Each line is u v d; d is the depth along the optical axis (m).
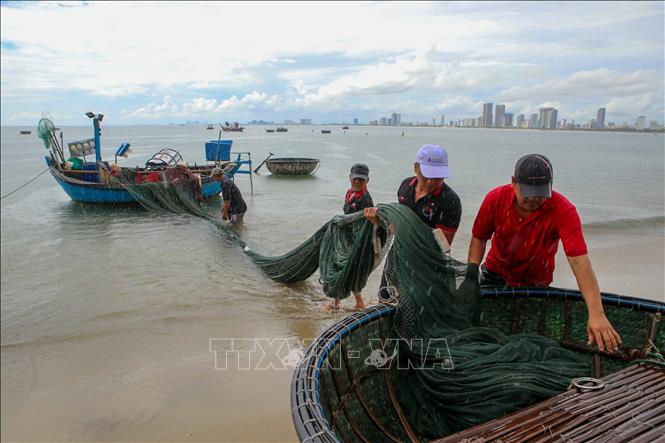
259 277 9.14
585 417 2.62
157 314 7.44
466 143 81.06
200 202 16.84
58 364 6.01
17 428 4.81
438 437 3.55
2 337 6.70
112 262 10.29
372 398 3.67
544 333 4.19
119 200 17.08
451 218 4.41
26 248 11.62
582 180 27.48
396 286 4.03
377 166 33.38
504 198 3.78
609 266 10.18
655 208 17.78
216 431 4.72
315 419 2.31
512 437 2.49
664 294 8.42
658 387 2.93
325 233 6.85
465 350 3.55
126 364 5.98
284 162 27.09
